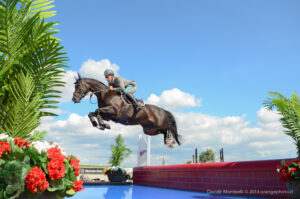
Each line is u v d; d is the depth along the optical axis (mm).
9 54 3092
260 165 4648
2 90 3107
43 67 3369
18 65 3223
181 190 6480
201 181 5980
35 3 3543
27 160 2014
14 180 1865
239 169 5074
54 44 3453
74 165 2371
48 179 2100
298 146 3801
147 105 6680
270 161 4504
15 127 2918
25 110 2939
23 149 2104
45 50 3273
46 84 3496
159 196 5160
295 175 3148
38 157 2061
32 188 1915
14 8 3021
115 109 5695
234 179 5160
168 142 7051
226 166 5379
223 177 5422
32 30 3266
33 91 3256
